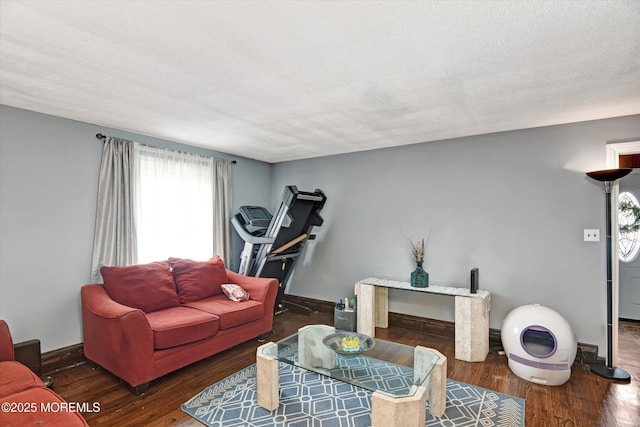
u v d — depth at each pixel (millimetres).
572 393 2520
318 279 4848
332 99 2564
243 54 1876
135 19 1539
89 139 3195
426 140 3881
